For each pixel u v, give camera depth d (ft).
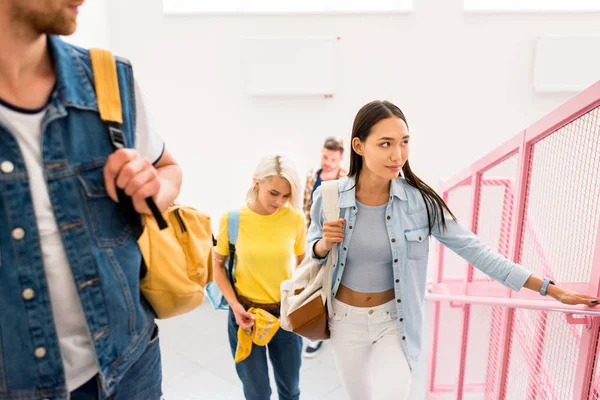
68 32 2.10
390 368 5.18
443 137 14.70
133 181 2.19
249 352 6.41
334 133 14.87
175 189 2.86
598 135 4.50
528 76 14.12
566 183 5.15
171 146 15.02
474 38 13.97
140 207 2.36
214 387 9.79
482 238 7.97
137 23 14.11
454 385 9.67
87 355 2.45
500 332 7.09
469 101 14.40
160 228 2.34
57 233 2.24
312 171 13.37
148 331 2.88
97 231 2.39
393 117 4.88
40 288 2.19
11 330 2.15
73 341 2.40
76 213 2.29
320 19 14.03
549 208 5.54
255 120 14.83
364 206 5.38
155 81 14.53
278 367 6.75
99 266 2.39
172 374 10.28
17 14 1.90
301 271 5.92
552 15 13.65
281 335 6.57
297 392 6.88
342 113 14.70
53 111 2.19
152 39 14.24
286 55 14.02
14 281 2.12
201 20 14.11
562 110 4.85
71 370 2.41
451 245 5.40
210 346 11.57
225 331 12.39
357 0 14.07
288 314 5.53
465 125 14.57
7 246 2.10
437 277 11.18
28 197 2.13
